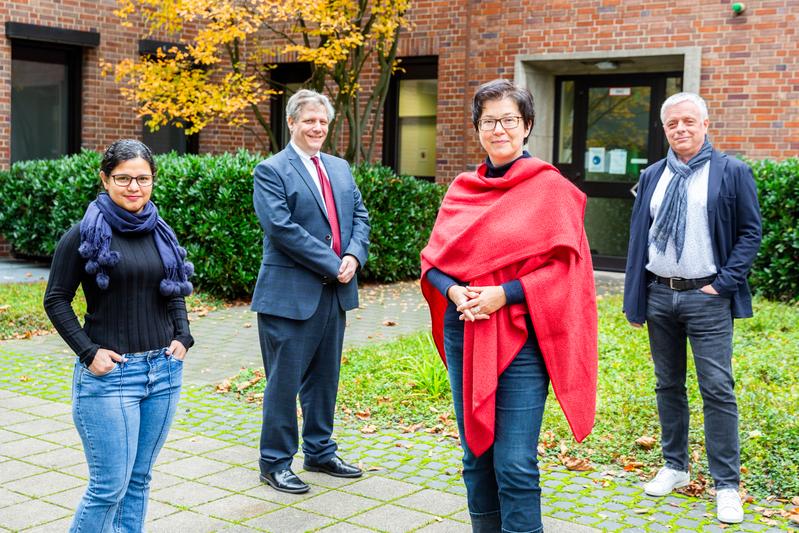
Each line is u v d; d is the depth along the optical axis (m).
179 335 3.25
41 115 12.94
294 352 4.32
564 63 11.63
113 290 3.09
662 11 10.80
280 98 14.34
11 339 7.78
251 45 13.74
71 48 12.96
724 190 4.02
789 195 9.20
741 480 4.37
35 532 3.77
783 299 9.30
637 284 4.28
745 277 4.02
